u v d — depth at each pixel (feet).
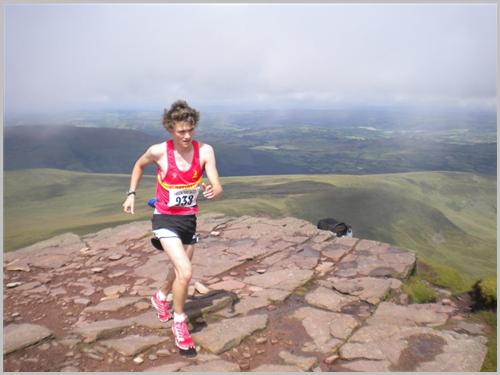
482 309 16.79
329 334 13.92
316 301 16.90
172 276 14.07
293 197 553.64
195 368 11.78
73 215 488.02
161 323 14.51
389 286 18.35
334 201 547.90
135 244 25.86
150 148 12.25
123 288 18.70
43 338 13.47
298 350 12.93
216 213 34.06
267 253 23.67
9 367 11.86
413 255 22.72
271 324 14.70
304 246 24.88
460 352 12.66
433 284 21.17
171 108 11.60
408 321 15.20
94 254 24.26
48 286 19.33
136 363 12.11
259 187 637.71
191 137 11.80
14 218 470.39
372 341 13.41
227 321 14.70
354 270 20.71
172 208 12.43
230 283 19.12
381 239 441.27
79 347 13.08
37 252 24.79
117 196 622.95
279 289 18.07
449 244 469.57
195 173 12.21
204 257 23.11
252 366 12.01
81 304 16.98
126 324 14.51
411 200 592.60
